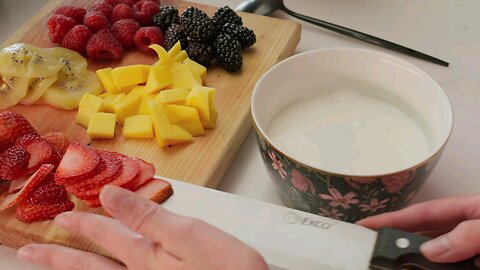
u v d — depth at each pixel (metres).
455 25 0.68
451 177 0.53
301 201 0.47
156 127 0.54
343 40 0.66
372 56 0.52
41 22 0.66
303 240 0.43
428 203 0.45
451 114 0.47
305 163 0.45
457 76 0.62
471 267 0.39
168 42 0.62
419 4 0.70
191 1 0.70
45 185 0.50
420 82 0.50
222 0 0.72
